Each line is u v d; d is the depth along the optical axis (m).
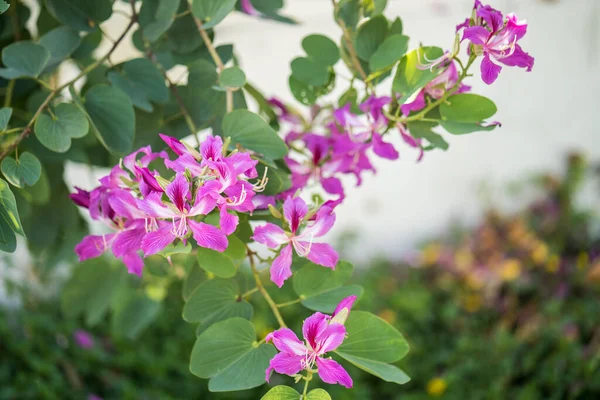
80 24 1.04
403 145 3.35
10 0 1.11
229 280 0.89
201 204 0.79
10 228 0.84
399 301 2.83
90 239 0.89
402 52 0.94
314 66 1.06
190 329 2.54
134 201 0.84
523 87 3.33
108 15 1.05
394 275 3.18
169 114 1.05
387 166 3.37
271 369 0.78
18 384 2.09
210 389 0.81
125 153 0.98
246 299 0.90
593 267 3.03
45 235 1.21
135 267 0.87
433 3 3.06
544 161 3.45
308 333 0.77
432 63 0.90
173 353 2.42
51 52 1.05
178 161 0.81
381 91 2.18
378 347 0.83
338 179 1.01
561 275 3.01
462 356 2.54
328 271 0.89
